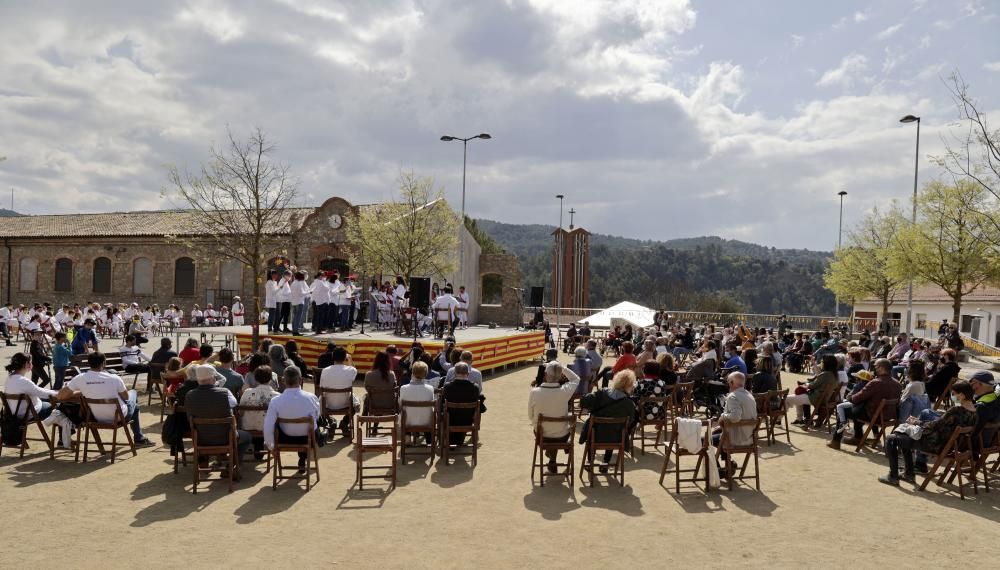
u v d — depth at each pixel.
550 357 12.49
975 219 24.09
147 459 9.57
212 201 20.39
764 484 8.83
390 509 7.57
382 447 8.38
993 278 25.19
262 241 20.00
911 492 8.52
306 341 18.48
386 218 33.41
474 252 39.19
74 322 28.77
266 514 7.31
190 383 8.88
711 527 7.12
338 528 6.91
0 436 9.48
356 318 24.56
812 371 21.80
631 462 10.02
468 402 9.67
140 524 6.92
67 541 6.42
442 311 21.09
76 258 40.47
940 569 6.07
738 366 13.28
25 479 8.50
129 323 30.19
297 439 8.44
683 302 109.06
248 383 10.34
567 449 8.67
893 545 6.65
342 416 11.55
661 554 6.33
